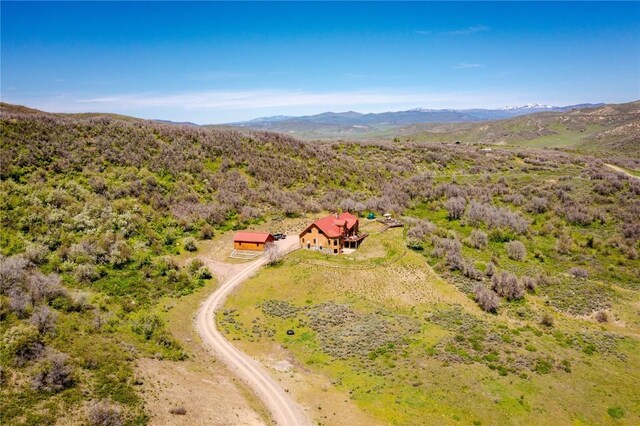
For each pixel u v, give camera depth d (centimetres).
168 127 12706
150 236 7944
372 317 6209
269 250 7688
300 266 7450
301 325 5953
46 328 4194
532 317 6588
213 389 4209
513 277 7356
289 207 10212
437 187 13062
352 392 4525
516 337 5838
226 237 8775
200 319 5928
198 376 4422
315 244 8212
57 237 6950
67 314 4875
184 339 5341
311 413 4119
